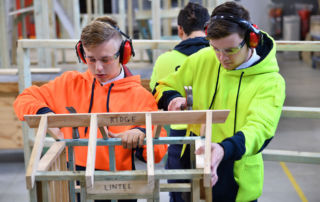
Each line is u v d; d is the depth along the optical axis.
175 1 7.01
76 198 1.53
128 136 1.36
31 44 2.51
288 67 8.18
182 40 2.35
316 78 7.21
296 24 8.62
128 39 1.55
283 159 2.45
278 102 1.49
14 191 3.44
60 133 1.47
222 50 1.44
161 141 1.40
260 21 7.00
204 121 1.29
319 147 4.35
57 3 5.60
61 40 2.47
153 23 3.90
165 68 2.23
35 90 1.63
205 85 1.66
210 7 3.08
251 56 1.53
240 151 1.30
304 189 3.46
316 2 8.65
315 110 2.35
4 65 5.21
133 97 1.58
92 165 1.17
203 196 1.28
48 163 1.23
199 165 1.21
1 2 5.05
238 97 1.55
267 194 3.37
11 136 3.73
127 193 1.20
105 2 7.21
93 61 1.48
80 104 1.61
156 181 1.19
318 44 2.21
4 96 3.63
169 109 1.57
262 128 1.42
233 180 1.59
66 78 1.67
